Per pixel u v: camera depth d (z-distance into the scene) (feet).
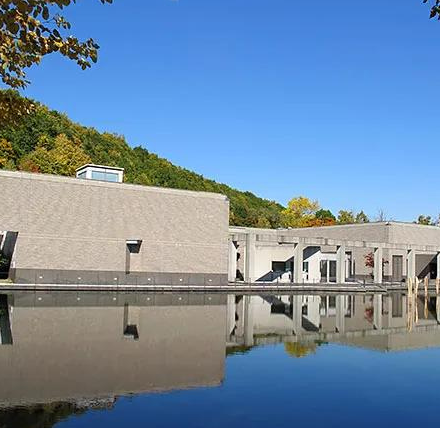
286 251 170.60
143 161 328.70
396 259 197.67
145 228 136.56
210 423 25.66
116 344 46.57
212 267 144.87
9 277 124.57
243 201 383.86
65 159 235.81
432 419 27.30
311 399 30.89
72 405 27.84
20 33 19.48
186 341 50.19
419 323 74.23
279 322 70.13
